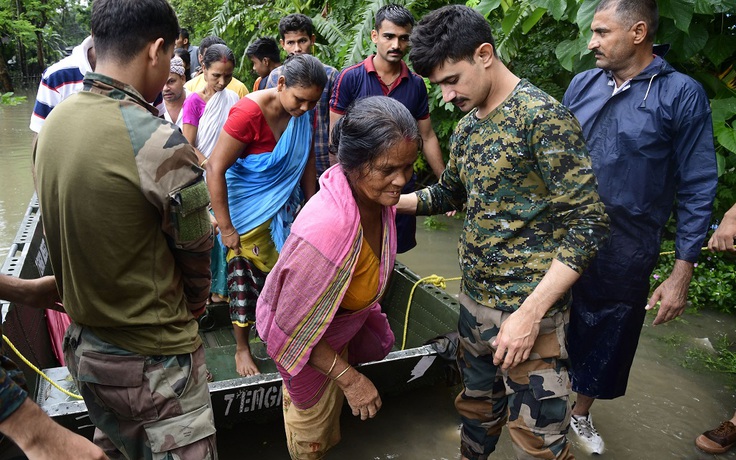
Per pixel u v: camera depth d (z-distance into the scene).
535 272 1.94
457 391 3.20
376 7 5.71
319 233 1.68
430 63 1.83
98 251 1.50
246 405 2.56
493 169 1.90
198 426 1.69
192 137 3.99
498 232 1.95
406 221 3.72
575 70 3.80
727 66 3.95
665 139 2.42
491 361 2.19
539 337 1.95
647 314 4.17
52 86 3.12
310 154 3.08
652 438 2.89
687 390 3.29
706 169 2.39
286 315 1.74
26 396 1.28
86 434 2.32
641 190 2.45
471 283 2.08
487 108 1.91
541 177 1.87
